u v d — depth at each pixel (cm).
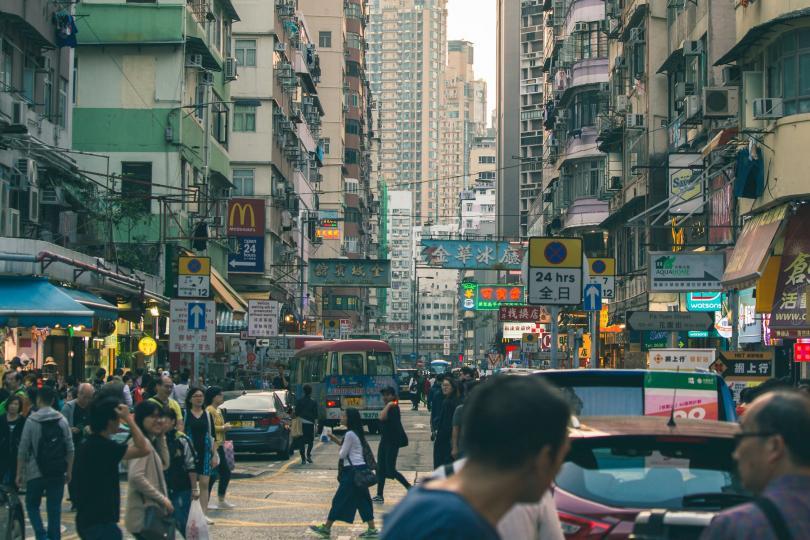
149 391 2033
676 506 613
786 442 370
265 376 4947
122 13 4000
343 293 11031
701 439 638
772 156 2336
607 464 641
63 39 2978
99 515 898
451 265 5456
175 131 3984
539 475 303
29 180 2744
